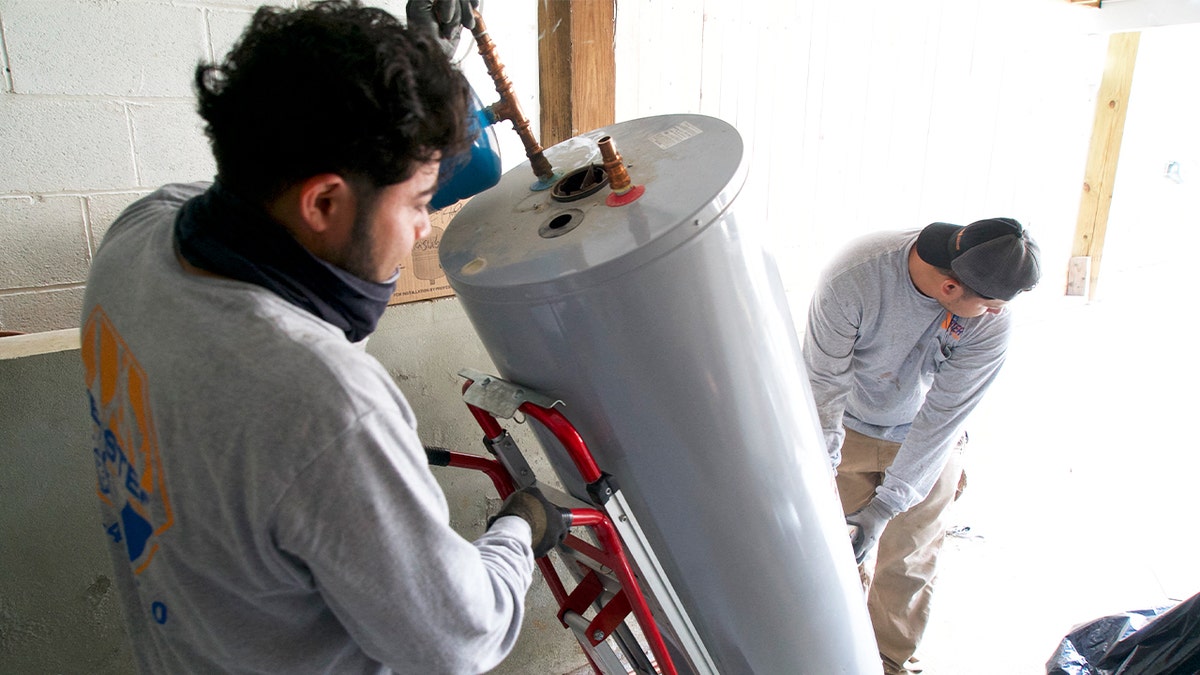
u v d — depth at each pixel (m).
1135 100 4.61
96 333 0.75
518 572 0.83
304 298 0.68
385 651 0.70
